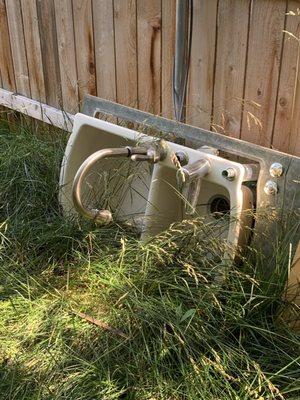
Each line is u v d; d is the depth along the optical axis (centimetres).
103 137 226
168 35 211
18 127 298
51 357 163
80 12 243
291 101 181
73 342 169
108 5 229
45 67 279
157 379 153
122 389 154
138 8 218
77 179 169
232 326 166
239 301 171
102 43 241
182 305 170
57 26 259
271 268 178
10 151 257
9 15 285
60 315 177
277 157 178
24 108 300
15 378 159
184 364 155
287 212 177
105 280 183
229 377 146
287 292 170
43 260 206
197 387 149
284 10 172
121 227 206
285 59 178
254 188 188
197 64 206
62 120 273
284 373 155
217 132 210
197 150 192
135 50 228
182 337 159
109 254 195
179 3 194
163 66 219
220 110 206
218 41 195
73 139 221
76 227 212
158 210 200
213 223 183
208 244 179
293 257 173
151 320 165
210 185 200
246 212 178
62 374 160
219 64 199
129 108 221
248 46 187
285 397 151
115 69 241
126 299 173
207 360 154
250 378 153
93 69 252
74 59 259
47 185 235
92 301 181
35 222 220
